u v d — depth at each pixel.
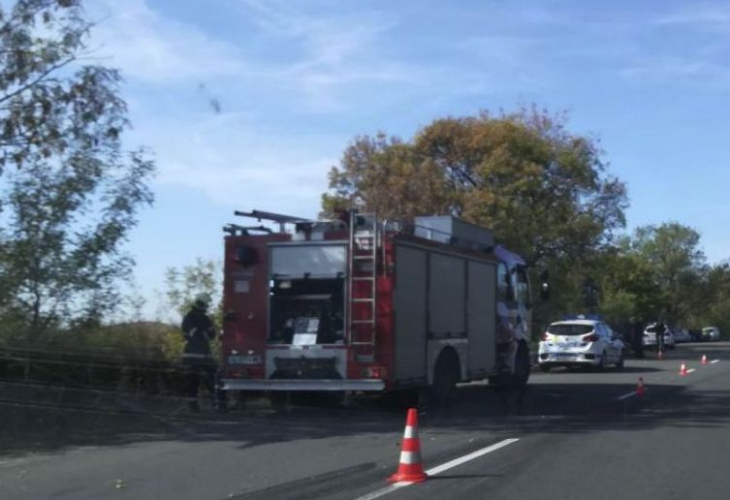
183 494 9.25
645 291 59.22
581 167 42.75
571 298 44.00
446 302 16.95
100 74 15.68
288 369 15.22
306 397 16.47
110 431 13.86
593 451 11.75
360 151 41.53
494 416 16.06
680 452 11.66
